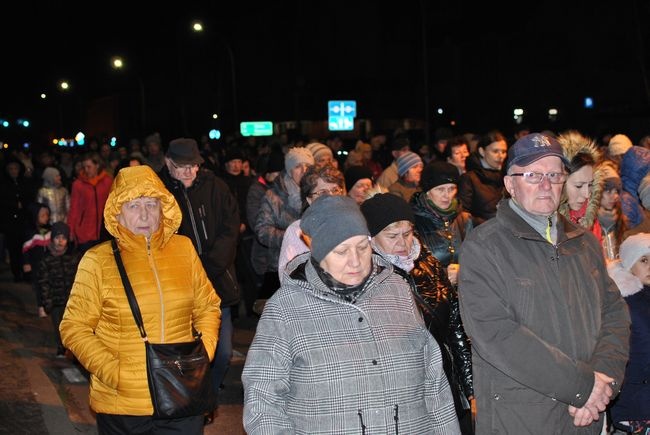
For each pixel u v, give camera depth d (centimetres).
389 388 322
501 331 365
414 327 335
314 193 567
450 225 571
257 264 904
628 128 3186
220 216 690
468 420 450
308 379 320
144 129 4884
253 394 324
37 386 780
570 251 379
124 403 435
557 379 355
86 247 1174
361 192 669
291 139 2336
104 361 432
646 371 464
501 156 876
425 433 332
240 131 3538
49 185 1288
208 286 480
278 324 327
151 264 451
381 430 319
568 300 372
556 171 378
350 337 323
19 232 1396
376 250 431
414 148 1858
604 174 521
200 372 443
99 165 1186
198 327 470
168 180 681
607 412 496
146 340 438
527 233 375
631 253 471
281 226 764
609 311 392
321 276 331
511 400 372
